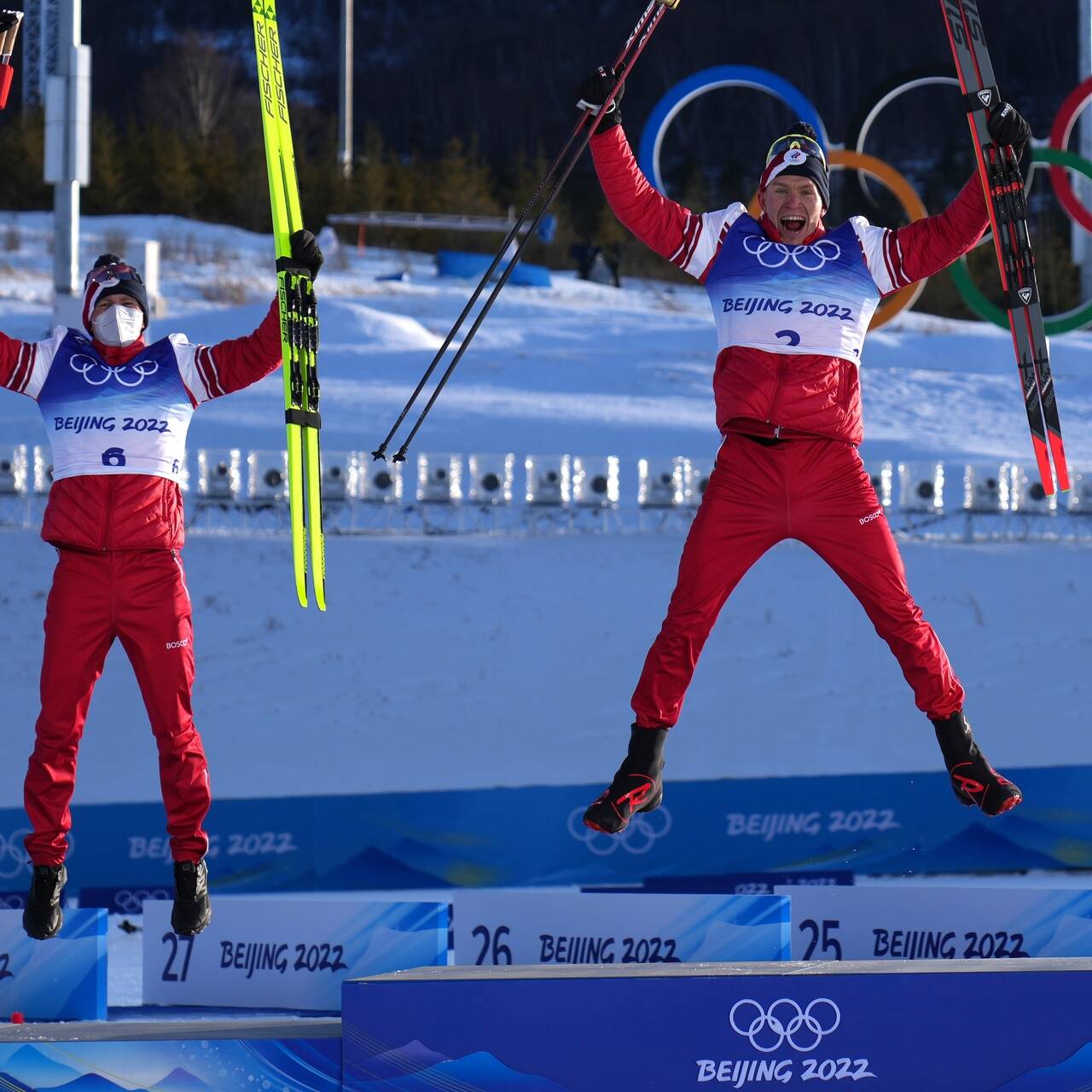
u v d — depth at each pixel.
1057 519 47.31
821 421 13.33
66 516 13.86
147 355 14.38
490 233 131.88
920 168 199.50
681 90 47.19
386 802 26.34
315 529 14.11
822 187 13.66
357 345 75.38
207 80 178.25
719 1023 12.64
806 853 26.27
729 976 12.69
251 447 53.19
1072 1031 12.47
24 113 142.25
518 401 63.78
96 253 101.69
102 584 13.88
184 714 14.15
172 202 139.00
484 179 152.12
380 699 36.16
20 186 137.12
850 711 35.69
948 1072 12.52
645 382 69.56
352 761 33.69
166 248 108.44
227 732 34.69
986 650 38.34
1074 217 54.38
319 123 197.25
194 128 173.00
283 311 14.12
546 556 42.50
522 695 36.44
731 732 34.81
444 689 36.56
